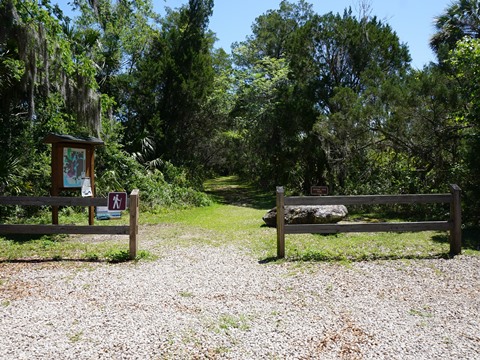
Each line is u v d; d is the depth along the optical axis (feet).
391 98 35.01
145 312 12.72
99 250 22.30
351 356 9.79
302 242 24.31
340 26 52.95
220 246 23.98
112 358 9.64
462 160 30.22
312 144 52.80
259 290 15.12
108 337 10.79
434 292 14.70
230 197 68.54
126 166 48.03
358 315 12.48
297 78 59.00
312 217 29.09
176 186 53.42
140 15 66.44
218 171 108.78
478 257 19.76
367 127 39.06
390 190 40.27
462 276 16.70
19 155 33.06
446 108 31.68
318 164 55.06
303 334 11.05
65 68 39.58
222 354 9.91
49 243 23.86
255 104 65.31
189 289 15.25
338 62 55.26
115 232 20.22
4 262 19.35
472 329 11.34
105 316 12.33
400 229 20.45
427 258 19.76
